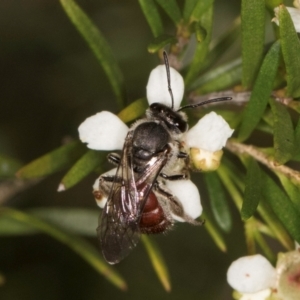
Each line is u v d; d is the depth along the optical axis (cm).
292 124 11
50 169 11
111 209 12
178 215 11
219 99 11
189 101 12
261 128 11
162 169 11
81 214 12
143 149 11
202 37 11
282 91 11
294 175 11
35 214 12
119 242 11
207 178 12
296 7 11
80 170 11
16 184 12
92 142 11
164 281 12
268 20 13
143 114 12
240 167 13
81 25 11
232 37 12
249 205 11
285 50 11
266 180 11
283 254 11
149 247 12
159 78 11
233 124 11
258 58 11
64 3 11
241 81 11
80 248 12
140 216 11
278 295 11
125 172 11
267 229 11
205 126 11
